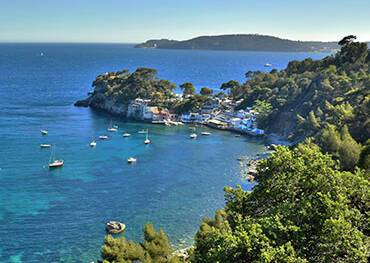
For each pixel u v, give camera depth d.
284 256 22.30
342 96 154.62
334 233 24.19
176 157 128.25
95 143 139.62
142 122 187.62
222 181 105.31
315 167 31.28
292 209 27.66
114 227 75.81
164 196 93.88
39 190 96.12
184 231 76.38
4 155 123.62
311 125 143.25
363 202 29.52
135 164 119.00
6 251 68.50
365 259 23.30
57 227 77.12
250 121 177.88
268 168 33.12
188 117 191.38
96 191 96.12
